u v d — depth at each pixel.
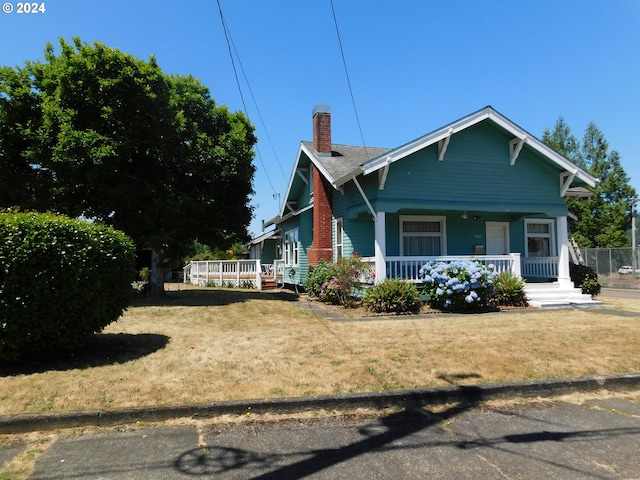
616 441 3.94
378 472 3.37
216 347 6.97
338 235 15.97
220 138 15.70
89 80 12.62
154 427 4.18
